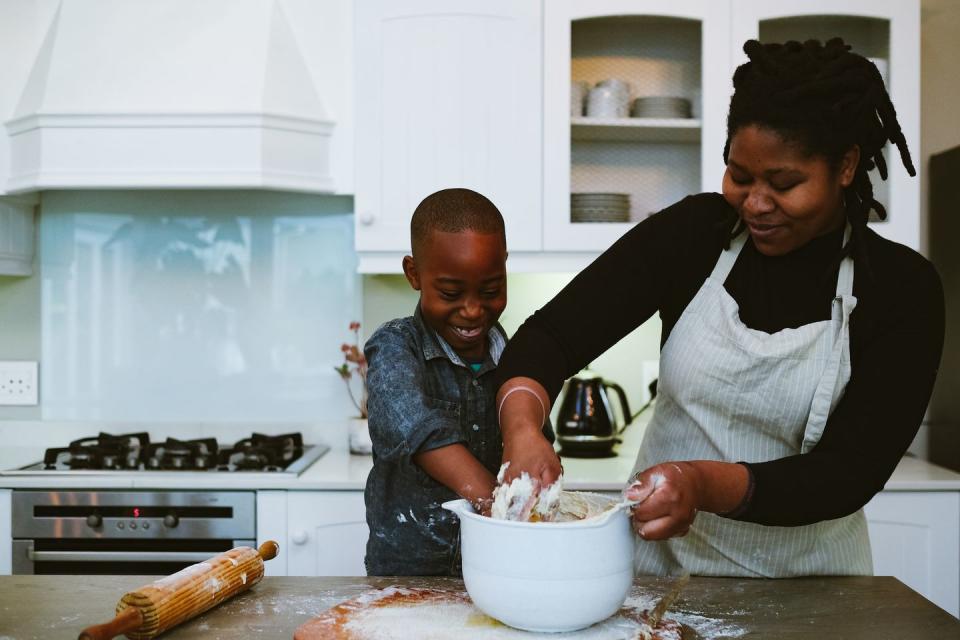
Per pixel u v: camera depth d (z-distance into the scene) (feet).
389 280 7.88
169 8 7.00
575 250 6.88
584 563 2.59
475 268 3.47
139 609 2.75
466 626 2.77
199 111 6.58
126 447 7.05
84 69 6.80
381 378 3.47
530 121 6.83
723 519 3.62
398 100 6.82
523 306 7.77
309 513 6.31
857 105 2.85
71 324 7.91
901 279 3.21
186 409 7.91
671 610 3.03
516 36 6.81
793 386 3.34
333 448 7.73
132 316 7.91
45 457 6.87
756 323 3.43
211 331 7.91
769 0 6.79
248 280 7.91
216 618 2.99
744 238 3.46
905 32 6.76
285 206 7.89
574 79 6.93
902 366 3.12
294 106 6.81
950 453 7.27
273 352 7.91
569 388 7.32
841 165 2.96
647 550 3.85
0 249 7.33
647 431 4.08
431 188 6.84
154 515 6.31
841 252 3.24
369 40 6.80
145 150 6.66
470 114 6.81
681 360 3.53
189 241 7.91
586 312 3.39
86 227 7.88
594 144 6.98
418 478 3.83
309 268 7.90
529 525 2.59
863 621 2.92
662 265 3.52
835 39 3.11
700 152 6.98
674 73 6.99
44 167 6.70
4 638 2.81
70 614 3.04
